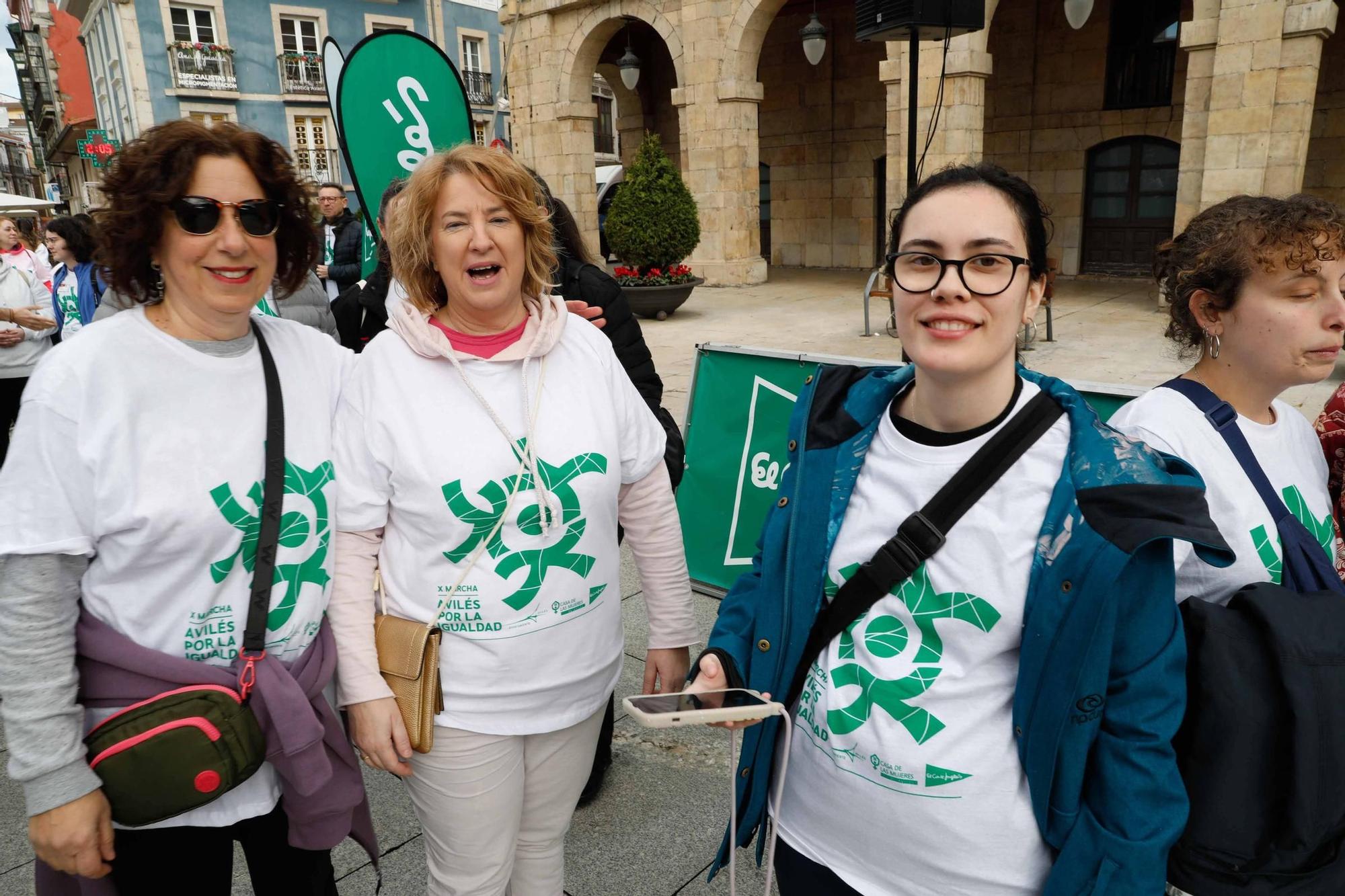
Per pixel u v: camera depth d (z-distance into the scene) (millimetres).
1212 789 1243
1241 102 9992
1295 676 1216
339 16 30422
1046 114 15461
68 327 6145
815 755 1406
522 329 1732
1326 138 13344
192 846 1540
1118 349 9312
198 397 1447
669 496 1961
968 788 1264
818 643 1405
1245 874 1253
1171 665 1210
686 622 1964
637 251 12461
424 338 1637
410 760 1699
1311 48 9516
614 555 1792
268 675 1479
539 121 17125
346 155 3088
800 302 13797
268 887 1694
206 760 1384
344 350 1736
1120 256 15375
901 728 1287
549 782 1799
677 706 1417
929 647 1290
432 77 3213
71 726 1361
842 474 1399
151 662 1415
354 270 7801
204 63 28312
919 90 11922
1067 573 1164
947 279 1204
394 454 1616
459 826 1706
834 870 1394
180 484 1407
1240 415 1588
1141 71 14430
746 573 1645
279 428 1520
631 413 1841
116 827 1446
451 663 1646
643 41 19859
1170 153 14492
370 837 1862
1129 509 1138
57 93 41344
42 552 1331
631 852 2484
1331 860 1243
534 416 1647
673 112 20266
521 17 16766
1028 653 1208
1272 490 1514
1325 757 1204
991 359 1229
